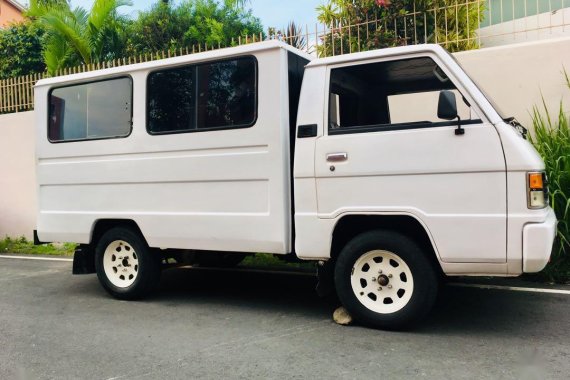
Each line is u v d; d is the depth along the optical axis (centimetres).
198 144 493
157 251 552
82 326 474
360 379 337
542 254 367
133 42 1711
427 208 397
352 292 430
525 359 362
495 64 661
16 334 456
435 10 718
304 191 438
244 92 473
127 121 537
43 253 916
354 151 419
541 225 368
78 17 1383
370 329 435
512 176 374
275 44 456
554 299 504
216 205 486
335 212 426
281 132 453
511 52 652
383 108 509
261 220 463
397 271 420
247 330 446
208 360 379
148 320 485
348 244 429
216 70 489
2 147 1017
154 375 356
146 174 522
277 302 537
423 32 753
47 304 558
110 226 574
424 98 503
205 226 491
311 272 680
